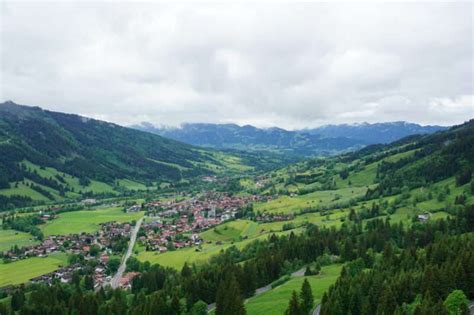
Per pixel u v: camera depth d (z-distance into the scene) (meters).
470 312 132.38
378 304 132.25
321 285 183.00
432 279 141.38
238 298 149.38
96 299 187.12
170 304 175.12
